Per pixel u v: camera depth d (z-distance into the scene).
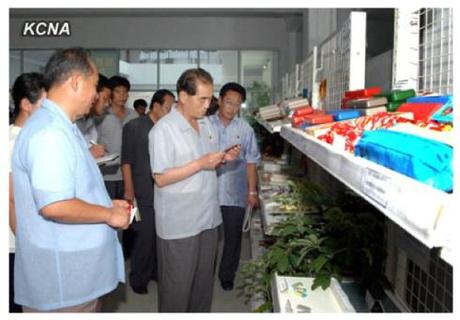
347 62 2.32
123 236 4.21
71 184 1.55
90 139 3.36
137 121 3.42
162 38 9.09
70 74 1.61
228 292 3.45
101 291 1.75
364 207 2.23
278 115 3.04
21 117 2.11
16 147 1.63
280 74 9.12
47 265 1.64
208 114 3.64
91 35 9.06
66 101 1.63
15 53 9.11
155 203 2.48
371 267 1.85
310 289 1.77
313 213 2.49
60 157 1.53
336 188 2.92
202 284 2.61
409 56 1.62
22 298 1.71
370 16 5.64
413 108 1.18
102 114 3.65
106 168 3.96
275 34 9.07
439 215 0.50
